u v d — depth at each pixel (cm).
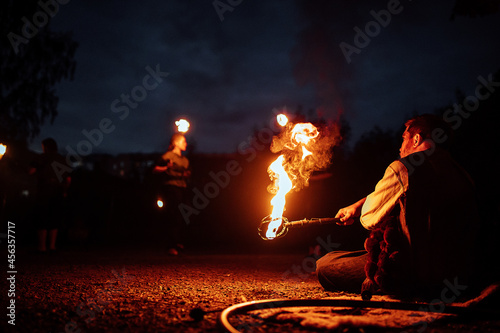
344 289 372
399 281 315
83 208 1579
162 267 611
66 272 526
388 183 319
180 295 357
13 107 1608
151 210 1658
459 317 269
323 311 281
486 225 326
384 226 327
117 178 1666
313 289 398
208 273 541
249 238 1619
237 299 338
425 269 309
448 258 308
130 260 724
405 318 262
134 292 373
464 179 323
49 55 1580
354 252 386
